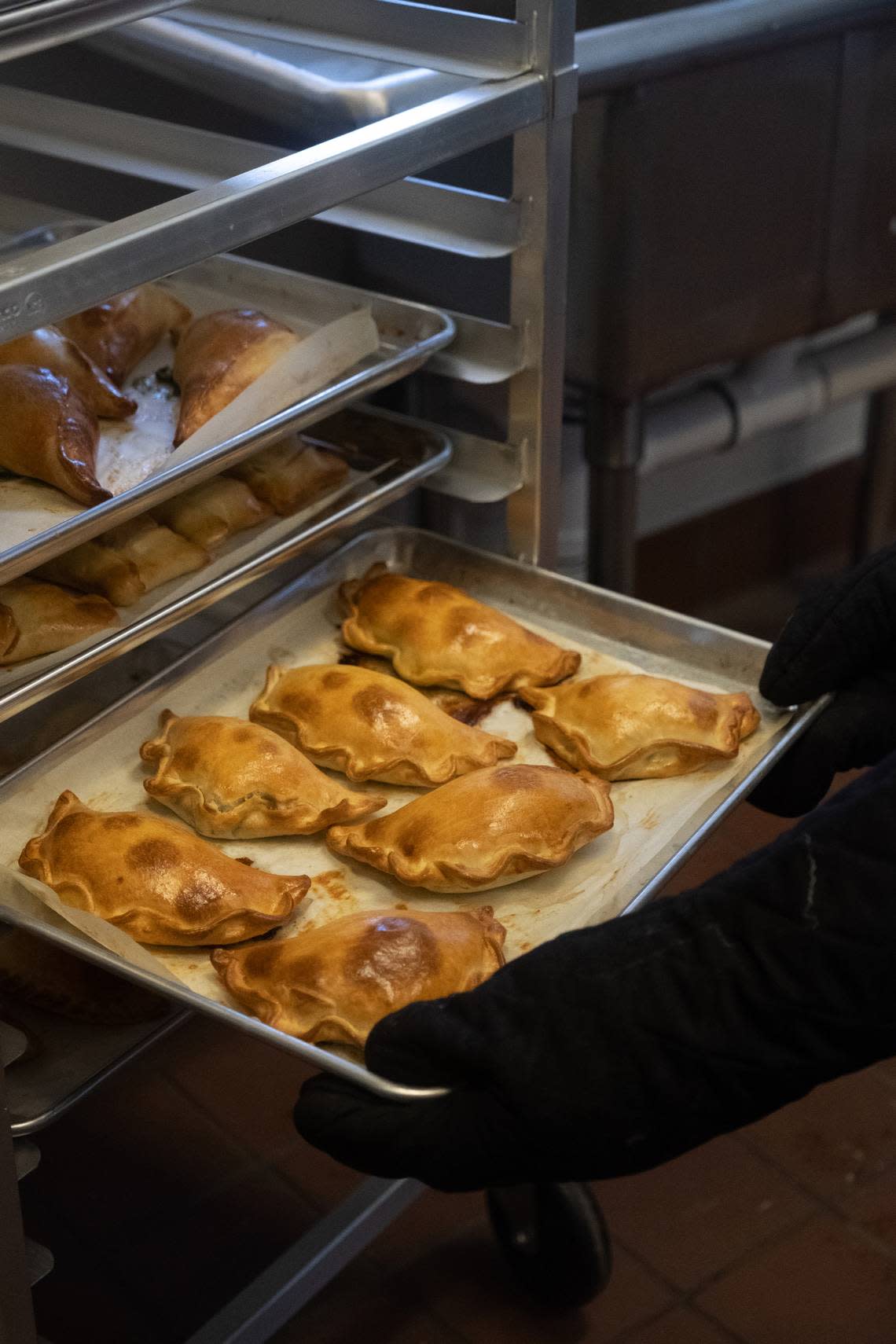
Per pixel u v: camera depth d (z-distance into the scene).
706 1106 0.61
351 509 0.92
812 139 1.41
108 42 1.09
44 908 0.74
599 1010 0.61
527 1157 0.61
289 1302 1.04
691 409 1.65
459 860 0.77
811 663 0.87
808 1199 1.27
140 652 1.07
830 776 0.91
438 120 0.78
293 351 0.91
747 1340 1.15
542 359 0.96
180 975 0.74
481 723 0.94
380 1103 0.63
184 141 0.90
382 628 0.98
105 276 0.62
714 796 0.83
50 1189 1.28
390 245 1.21
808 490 2.21
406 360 0.91
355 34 0.93
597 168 1.29
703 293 1.41
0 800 0.82
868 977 0.59
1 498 0.88
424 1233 1.25
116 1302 1.18
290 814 0.82
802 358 1.74
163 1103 1.37
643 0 1.30
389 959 0.69
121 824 0.79
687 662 0.97
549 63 0.85
